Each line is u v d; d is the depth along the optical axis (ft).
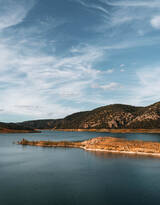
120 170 114.01
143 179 97.50
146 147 177.78
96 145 204.95
